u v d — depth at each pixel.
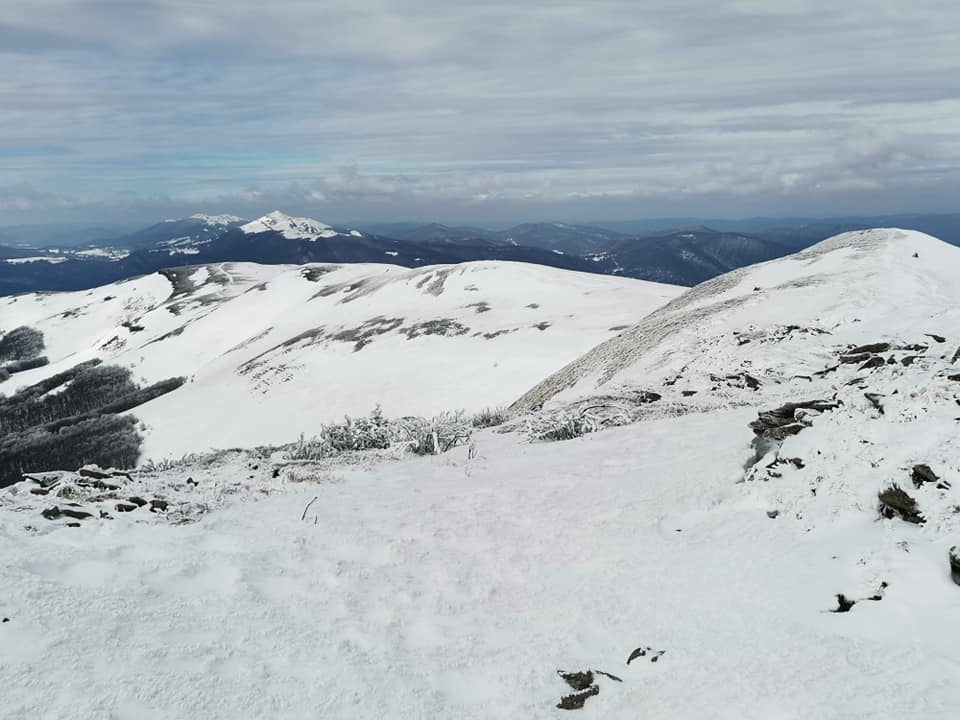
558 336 63.00
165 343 144.00
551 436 14.79
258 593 6.45
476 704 4.95
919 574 5.47
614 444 12.60
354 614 6.29
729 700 4.55
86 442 82.81
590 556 7.54
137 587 6.12
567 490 9.90
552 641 5.79
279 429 61.47
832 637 5.04
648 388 19.52
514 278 92.00
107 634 5.18
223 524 8.74
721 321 30.56
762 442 9.80
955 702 4.00
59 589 5.79
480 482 10.98
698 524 7.92
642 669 5.21
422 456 14.49
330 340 85.44
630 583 6.71
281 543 7.95
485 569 7.48
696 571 6.69
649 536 7.81
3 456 89.81
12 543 6.75
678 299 50.62
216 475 12.63
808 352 20.23
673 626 5.76
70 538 7.30
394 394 58.97
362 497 10.39
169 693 4.55
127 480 11.52
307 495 10.52
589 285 86.62
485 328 71.69
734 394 16.78
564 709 4.83
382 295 103.88
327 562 7.45
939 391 7.99
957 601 5.07
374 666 5.31
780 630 5.31
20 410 130.00
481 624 6.26
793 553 6.56
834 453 7.95
